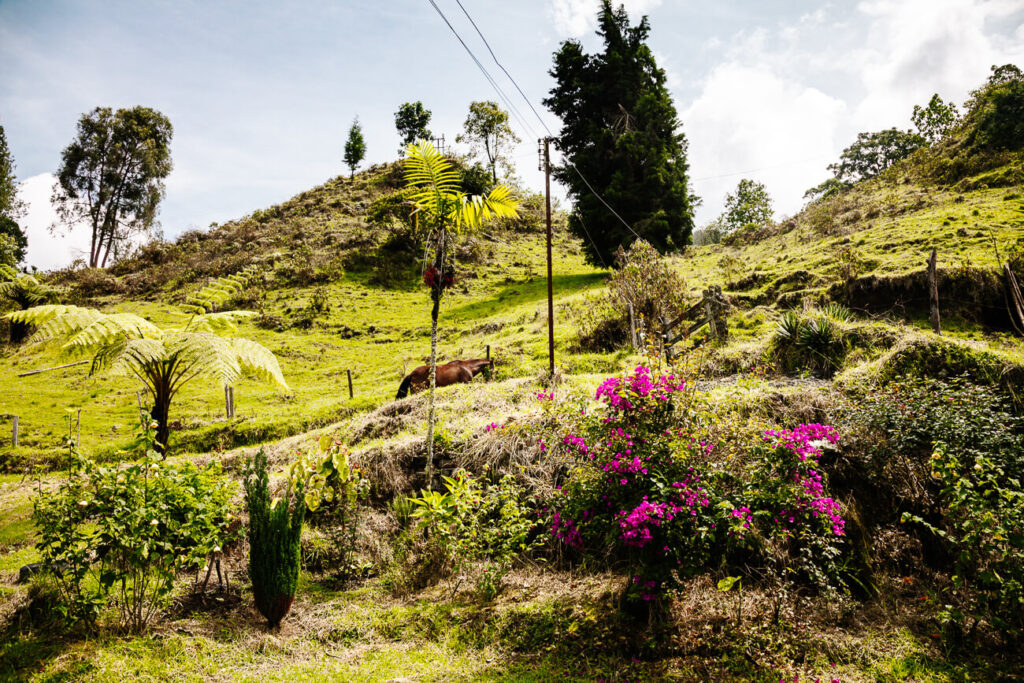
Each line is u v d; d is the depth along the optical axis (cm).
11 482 1262
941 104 4872
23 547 734
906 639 437
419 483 782
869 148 5734
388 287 3509
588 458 562
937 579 499
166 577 504
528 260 3894
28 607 481
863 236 2178
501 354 1741
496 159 5738
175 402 1912
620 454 509
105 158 5575
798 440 489
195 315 1020
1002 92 2802
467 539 605
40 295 1758
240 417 1670
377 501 770
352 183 6262
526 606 526
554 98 3516
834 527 469
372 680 438
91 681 407
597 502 525
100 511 487
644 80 3322
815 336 1002
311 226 4828
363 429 1042
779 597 462
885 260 1716
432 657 474
